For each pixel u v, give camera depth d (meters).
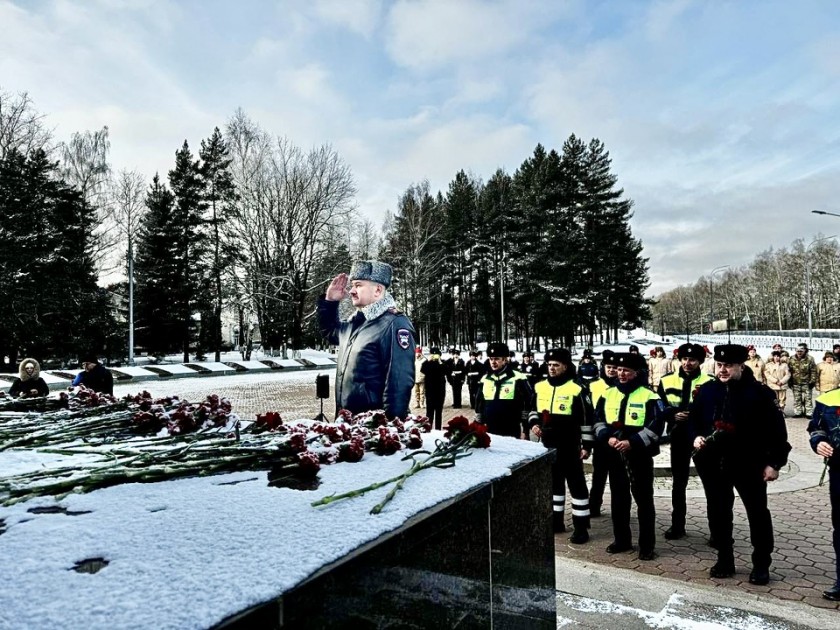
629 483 4.86
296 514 1.47
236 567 1.13
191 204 35.34
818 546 4.84
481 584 1.94
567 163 40.22
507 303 44.47
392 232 45.69
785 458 4.06
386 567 1.40
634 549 4.89
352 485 1.79
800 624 3.31
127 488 1.70
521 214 41.66
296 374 27.86
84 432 2.61
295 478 1.87
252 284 33.97
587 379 9.77
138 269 35.22
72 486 1.63
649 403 4.71
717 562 4.28
